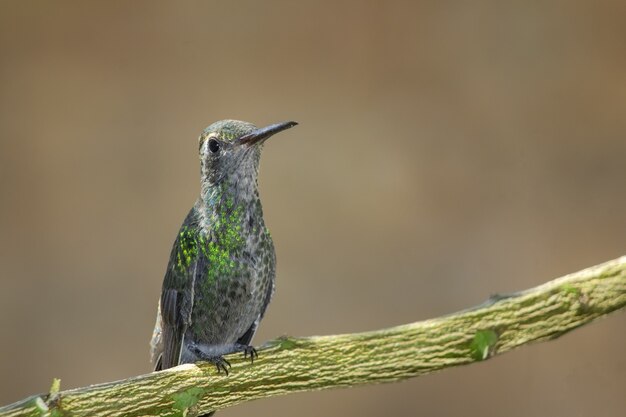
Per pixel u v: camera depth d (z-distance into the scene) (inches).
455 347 98.3
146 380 98.8
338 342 98.8
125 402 98.7
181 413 98.8
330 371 98.8
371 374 98.7
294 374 98.9
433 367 98.4
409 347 98.6
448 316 98.4
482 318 98.3
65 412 98.5
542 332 98.1
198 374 98.9
